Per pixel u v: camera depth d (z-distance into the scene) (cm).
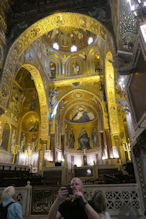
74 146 2641
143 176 699
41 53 2153
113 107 1989
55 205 198
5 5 1350
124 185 628
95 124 2647
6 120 2042
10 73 1221
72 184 206
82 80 2341
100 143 2333
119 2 774
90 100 2525
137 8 527
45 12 1417
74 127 2767
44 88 2155
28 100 2536
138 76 664
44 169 1698
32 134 2422
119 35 803
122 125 1941
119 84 980
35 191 642
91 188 625
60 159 2233
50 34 2381
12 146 2073
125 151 1827
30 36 1430
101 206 251
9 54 1230
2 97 1095
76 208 216
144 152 704
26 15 1432
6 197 285
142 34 520
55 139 2180
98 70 2322
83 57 2450
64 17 1395
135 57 679
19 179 953
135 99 733
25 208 588
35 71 1952
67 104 2598
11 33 1330
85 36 2428
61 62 2512
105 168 1748
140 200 603
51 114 2239
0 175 1089
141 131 656
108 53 1548
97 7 1306
